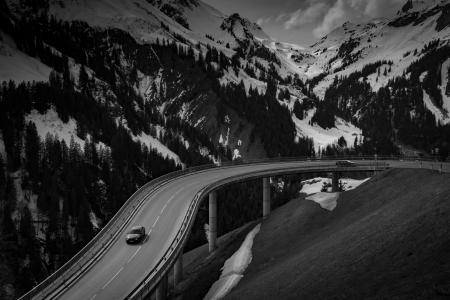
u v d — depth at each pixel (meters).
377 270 31.62
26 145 102.38
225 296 46.53
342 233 48.53
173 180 82.12
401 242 34.28
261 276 47.97
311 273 38.97
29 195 94.75
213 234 75.81
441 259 27.72
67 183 98.50
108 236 50.62
